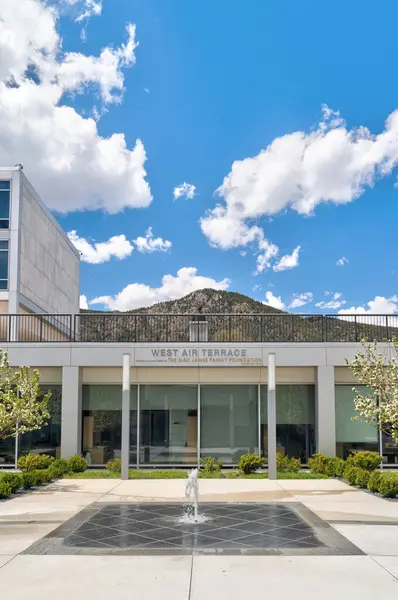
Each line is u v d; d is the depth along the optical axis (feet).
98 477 63.52
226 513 41.88
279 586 25.30
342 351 73.36
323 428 72.18
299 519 39.60
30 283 102.01
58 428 74.69
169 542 32.96
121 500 47.91
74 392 72.79
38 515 41.09
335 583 25.71
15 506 44.83
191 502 46.88
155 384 75.66
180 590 24.80
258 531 35.78
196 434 75.10
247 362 73.15
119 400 76.07
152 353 73.26
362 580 26.12
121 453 68.74
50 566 28.32
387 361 71.87
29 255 101.65
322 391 72.84
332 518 39.99
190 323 77.41
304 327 82.69
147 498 49.01
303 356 73.31
